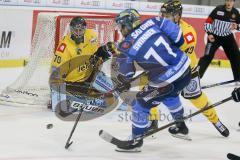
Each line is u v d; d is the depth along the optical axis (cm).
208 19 1294
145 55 668
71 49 933
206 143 800
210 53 1319
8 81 1280
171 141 802
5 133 799
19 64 1466
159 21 684
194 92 806
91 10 1568
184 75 690
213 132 871
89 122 891
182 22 802
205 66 1323
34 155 692
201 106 817
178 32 679
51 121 888
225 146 787
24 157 681
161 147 765
